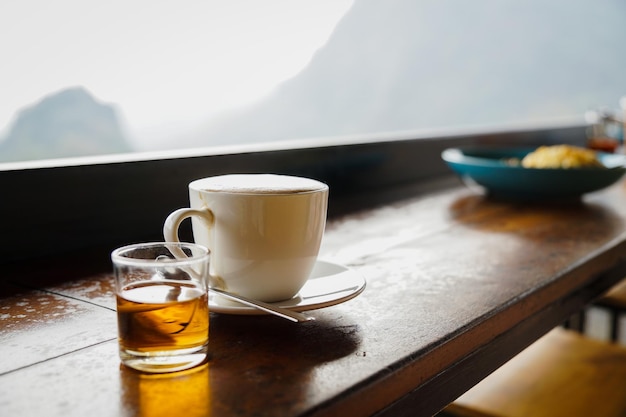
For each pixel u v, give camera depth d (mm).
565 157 1189
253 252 547
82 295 627
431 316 591
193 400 443
